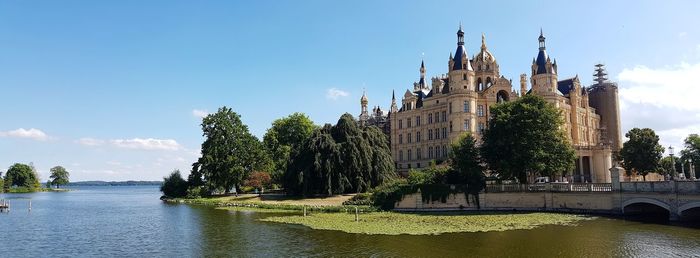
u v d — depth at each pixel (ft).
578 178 336.49
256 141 379.35
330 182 282.97
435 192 236.02
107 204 358.64
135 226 191.11
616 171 194.49
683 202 163.53
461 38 365.61
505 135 233.96
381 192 246.47
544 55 366.43
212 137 360.07
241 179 355.97
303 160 297.53
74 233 172.96
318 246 131.13
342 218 198.39
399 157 435.53
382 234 149.89
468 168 241.14
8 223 210.38
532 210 222.69
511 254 115.96
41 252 135.23
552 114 236.63
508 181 259.80
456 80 356.59
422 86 488.44
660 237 135.85
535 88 366.02
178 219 214.07
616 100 439.63
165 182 410.72
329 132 307.37
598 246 123.95
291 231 161.17
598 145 339.36
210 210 261.85
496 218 189.78
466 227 163.22
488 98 366.63
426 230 157.07
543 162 230.27
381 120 523.29
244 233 159.22
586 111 414.00
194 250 131.85
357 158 289.12
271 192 354.95
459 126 350.84
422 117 411.54
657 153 324.39
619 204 192.54
